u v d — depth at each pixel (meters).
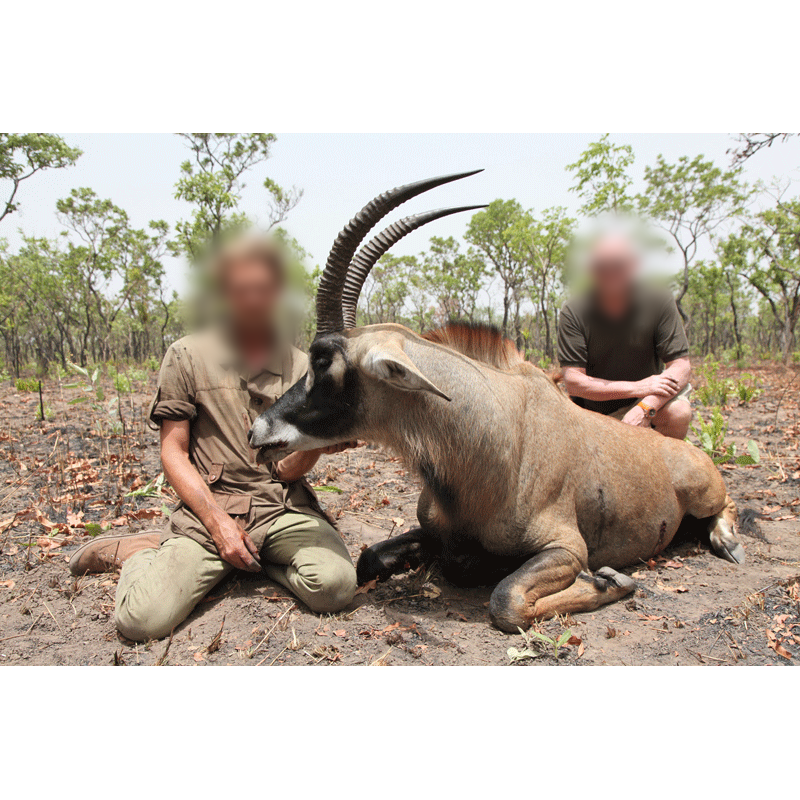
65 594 3.54
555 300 26.92
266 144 18.02
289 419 3.26
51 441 7.78
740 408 10.80
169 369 3.38
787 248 28.00
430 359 3.26
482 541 3.49
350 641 3.02
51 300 30.22
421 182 3.18
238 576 3.63
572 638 3.00
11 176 17.16
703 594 3.57
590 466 3.67
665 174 24.83
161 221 27.73
